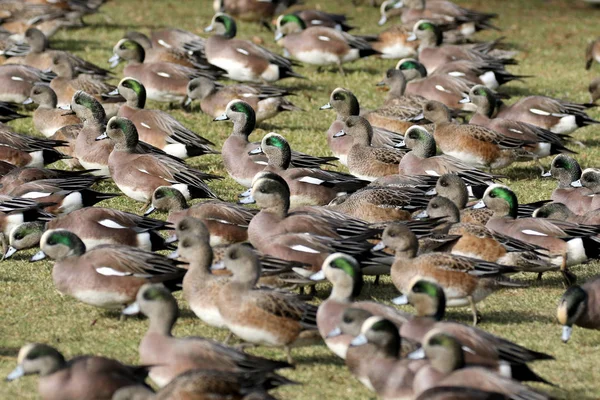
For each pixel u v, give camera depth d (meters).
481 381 8.55
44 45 22.45
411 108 18.98
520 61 25.66
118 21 28.12
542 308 12.25
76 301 12.15
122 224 12.80
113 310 11.91
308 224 12.60
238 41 22.06
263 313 10.19
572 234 12.97
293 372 10.33
